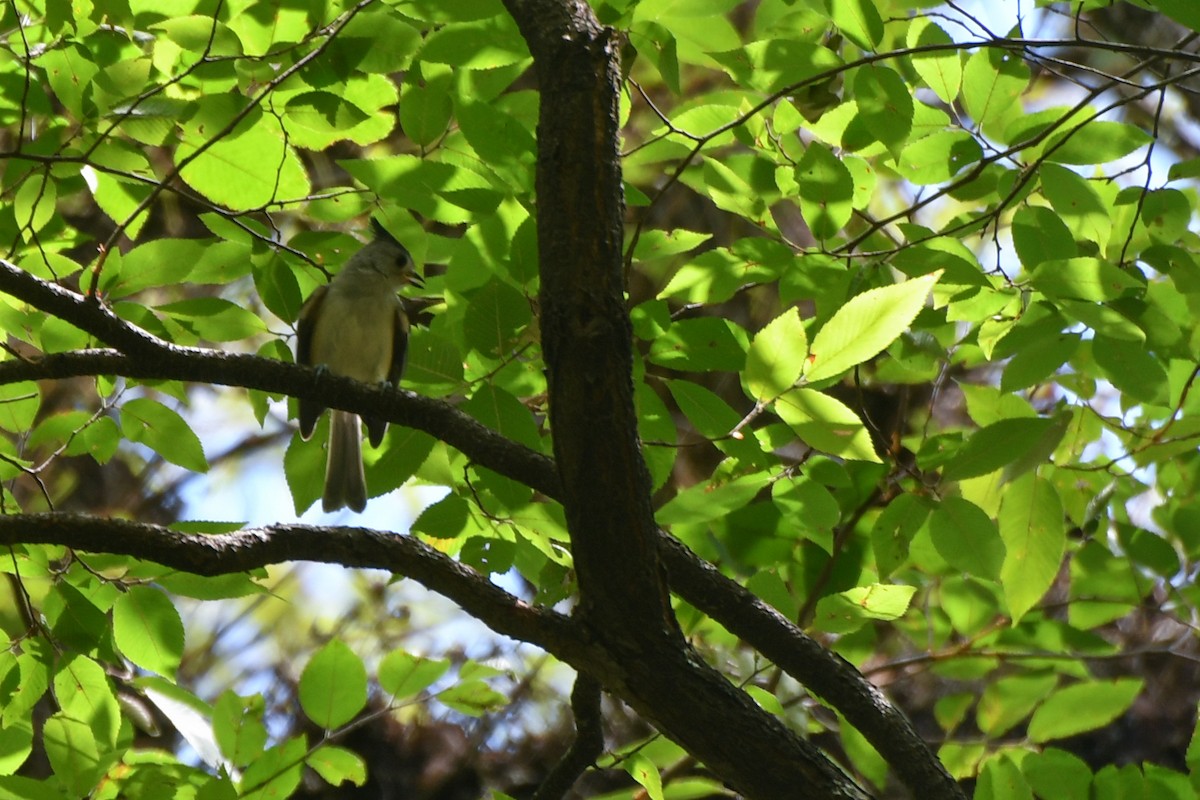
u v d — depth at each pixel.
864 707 6.93
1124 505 9.31
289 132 7.13
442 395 6.93
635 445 5.82
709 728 6.16
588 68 5.84
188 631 13.02
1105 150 6.98
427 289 7.73
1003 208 7.21
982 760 8.15
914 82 7.78
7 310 7.46
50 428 7.68
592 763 7.30
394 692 7.21
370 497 7.12
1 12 7.08
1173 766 10.19
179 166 6.42
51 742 6.68
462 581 6.27
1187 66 11.29
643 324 7.06
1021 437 6.70
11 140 9.24
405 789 10.66
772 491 7.14
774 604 7.53
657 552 6.09
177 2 6.84
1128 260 7.55
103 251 6.41
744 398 11.19
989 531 6.79
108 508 12.96
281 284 7.21
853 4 6.45
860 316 5.50
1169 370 8.16
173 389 7.89
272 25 6.46
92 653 6.87
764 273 7.14
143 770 6.77
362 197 7.18
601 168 5.73
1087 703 7.75
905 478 8.20
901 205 12.05
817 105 7.33
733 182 7.16
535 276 6.52
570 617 6.25
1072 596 8.75
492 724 11.14
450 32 6.50
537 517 7.00
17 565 6.93
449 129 7.33
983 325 7.64
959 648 8.55
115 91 6.45
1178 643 10.49
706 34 7.04
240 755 7.15
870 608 6.82
